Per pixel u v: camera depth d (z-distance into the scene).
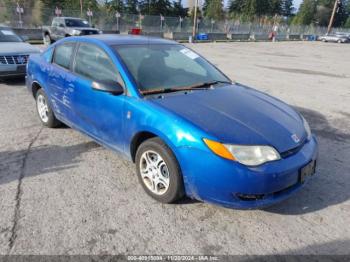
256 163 2.81
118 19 31.98
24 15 27.48
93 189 3.59
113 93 3.50
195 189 2.99
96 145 4.70
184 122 2.99
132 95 3.46
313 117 6.74
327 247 2.84
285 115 3.50
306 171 3.09
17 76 8.28
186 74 4.06
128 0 62.06
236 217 3.19
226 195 2.86
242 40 38.00
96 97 3.83
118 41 4.14
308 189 3.75
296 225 3.12
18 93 7.59
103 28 31.06
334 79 11.72
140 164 3.46
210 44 28.70
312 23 84.94
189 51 4.63
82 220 3.06
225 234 2.95
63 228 2.94
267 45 31.00
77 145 4.69
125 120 3.49
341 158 4.65
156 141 3.22
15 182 3.67
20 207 3.22
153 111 3.20
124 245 2.77
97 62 4.00
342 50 28.41
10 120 5.68
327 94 9.05
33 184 3.64
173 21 35.47
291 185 3.03
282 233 3.00
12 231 2.88
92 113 3.97
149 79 3.67
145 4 63.28
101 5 61.28
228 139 2.84
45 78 4.92
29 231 2.88
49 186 3.62
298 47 30.02
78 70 4.28
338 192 3.71
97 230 2.94
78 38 4.48
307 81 11.05
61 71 4.54
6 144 4.66
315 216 3.26
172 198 3.21
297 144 3.09
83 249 2.71
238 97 3.73
